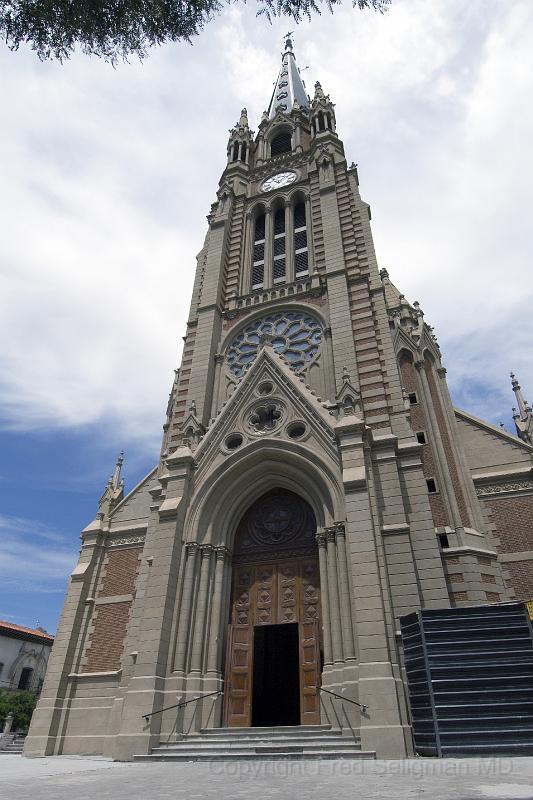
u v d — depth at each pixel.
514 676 15.45
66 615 29.30
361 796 6.84
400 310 35.31
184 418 31.44
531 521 25.78
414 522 23.28
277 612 23.27
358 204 38.34
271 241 40.81
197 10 9.22
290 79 63.91
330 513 22.88
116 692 26.28
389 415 27.11
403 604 20.44
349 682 18.59
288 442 25.05
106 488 34.88
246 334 34.91
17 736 40.28
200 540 24.20
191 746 18.06
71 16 8.80
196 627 21.89
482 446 29.50
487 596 23.23
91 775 11.70
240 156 49.62
